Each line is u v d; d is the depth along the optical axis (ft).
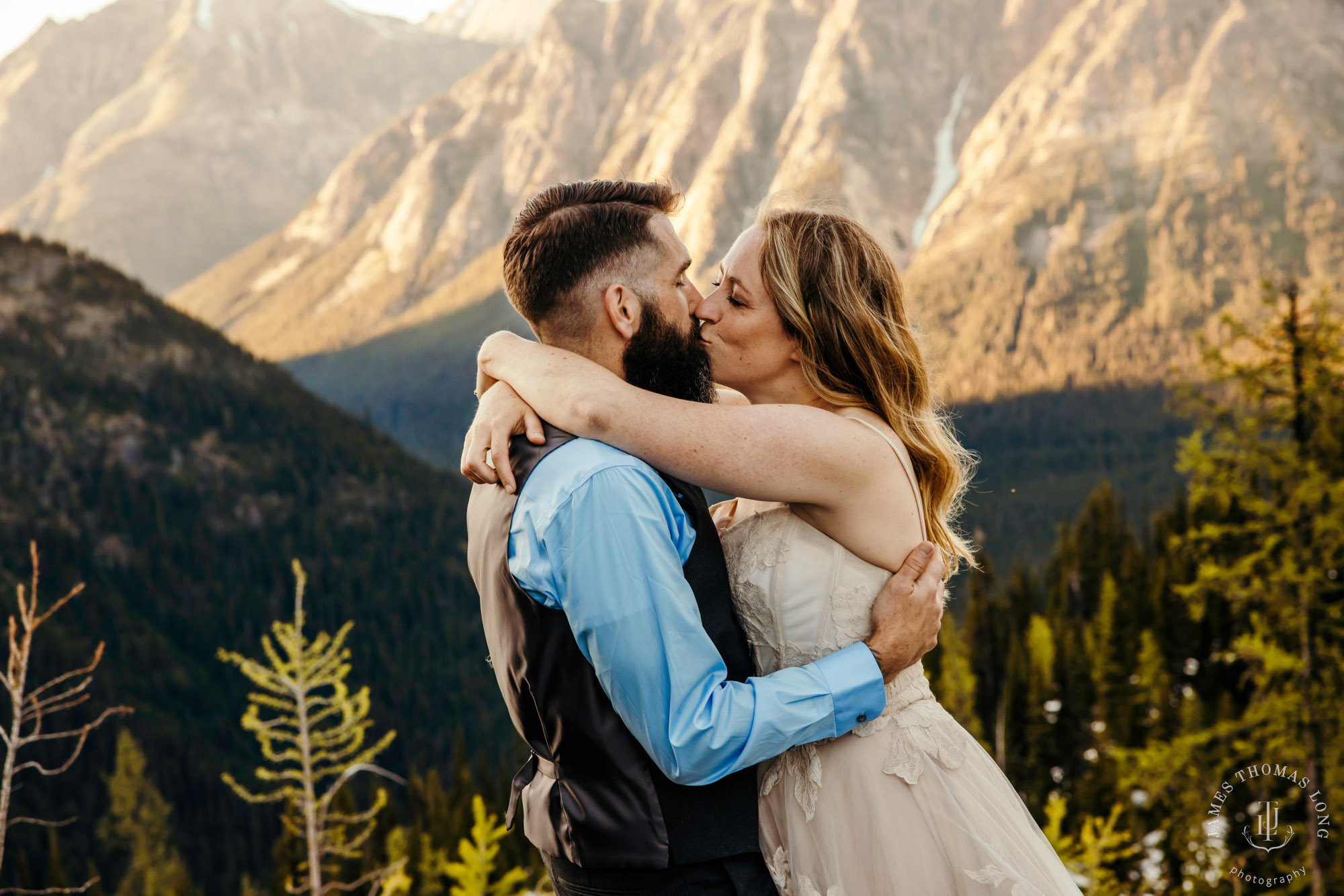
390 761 286.25
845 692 5.82
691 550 5.96
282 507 410.72
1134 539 208.85
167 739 268.41
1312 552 38.29
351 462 441.68
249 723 31.27
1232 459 38.83
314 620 358.43
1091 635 159.63
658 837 5.55
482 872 24.70
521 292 6.36
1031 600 197.98
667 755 5.29
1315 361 36.40
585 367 5.99
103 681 287.89
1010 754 138.00
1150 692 129.59
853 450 6.11
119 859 208.85
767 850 6.61
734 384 7.03
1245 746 41.65
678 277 6.39
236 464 425.28
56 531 360.07
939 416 7.15
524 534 5.59
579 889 5.88
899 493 6.32
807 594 6.46
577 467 5.51
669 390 6.43
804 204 7.07
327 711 31.73
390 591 377.71
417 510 428.97
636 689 5.25
